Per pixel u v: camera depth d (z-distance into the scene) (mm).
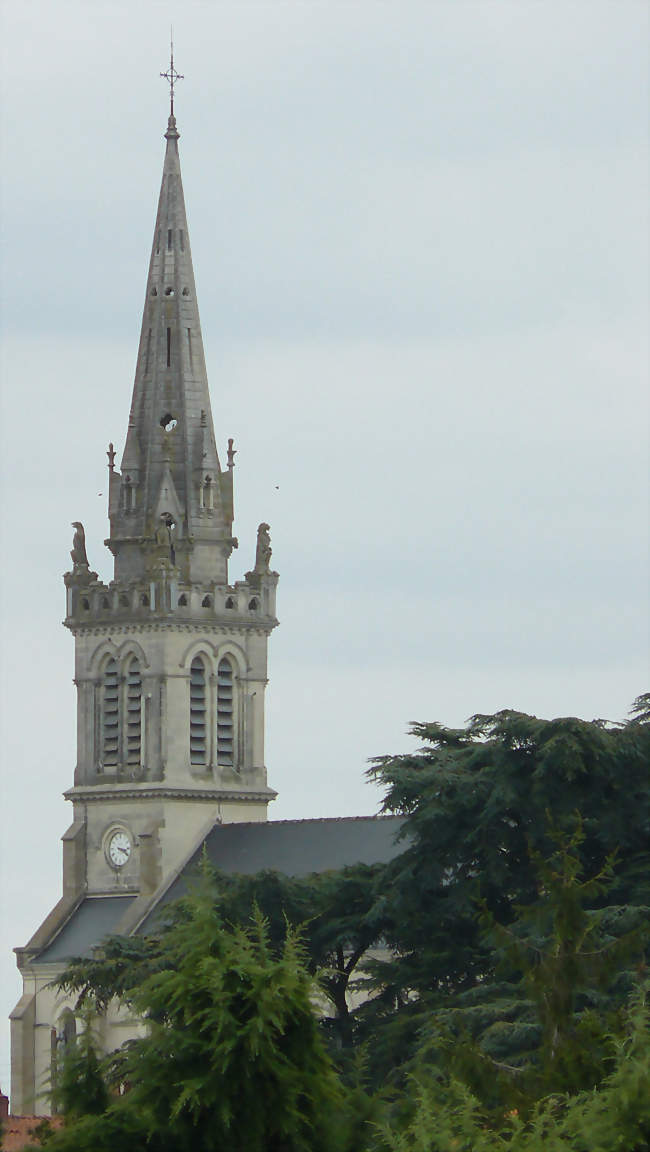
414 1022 157125
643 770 168125
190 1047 70312
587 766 166375
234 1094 70000
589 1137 73500
